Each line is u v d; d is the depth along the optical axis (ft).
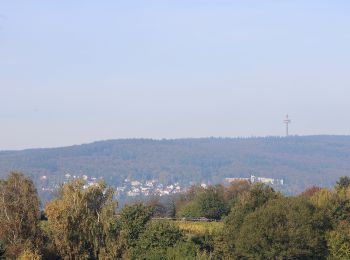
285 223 454.40
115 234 443.32
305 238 446.60
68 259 431.43
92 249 438.40
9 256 417.90
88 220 436.76
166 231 468.75
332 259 453.17
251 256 449.48
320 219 465.47
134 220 480.64
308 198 544.21
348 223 482.69
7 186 439.63
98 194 449.06
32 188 444.96
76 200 440.04
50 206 437.17
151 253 456.04
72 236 433.48
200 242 478.59
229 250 465.47
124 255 435.53
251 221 457.27
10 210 433.89
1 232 429.79
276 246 444.14
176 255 446.19
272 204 469.98
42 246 434.30
